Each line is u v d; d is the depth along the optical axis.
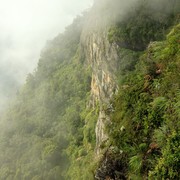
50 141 56.56
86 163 41.66
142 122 13.82
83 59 66.56
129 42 38.31
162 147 11.80
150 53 18.41
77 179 41.12
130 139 13.85
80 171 41.94
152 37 37.03
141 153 12.72
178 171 10.66
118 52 38.38
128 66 35.09
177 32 18.36
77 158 46.62
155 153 12.20
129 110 15.18
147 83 15.39
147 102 14.41
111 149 14.49
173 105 12.76
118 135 14.49
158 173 11.20
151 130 13.16
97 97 48.28
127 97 15.91
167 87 14.03
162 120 12.98
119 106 16.44
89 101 54.75
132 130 13.97
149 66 16.05
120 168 13.70
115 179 13.73
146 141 13.05
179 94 12.94
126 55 36.69
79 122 55.75
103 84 43.28
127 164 13.42
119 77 34.44
